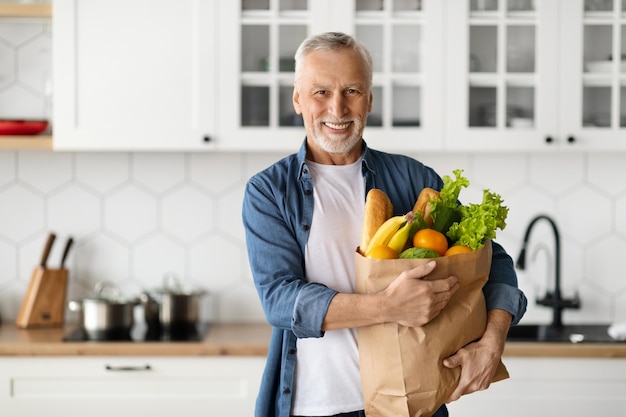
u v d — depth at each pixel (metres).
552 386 2.99
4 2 3.28
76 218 3.56
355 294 1.82
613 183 3.53
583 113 3.19
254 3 3.17
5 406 3.00
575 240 3.53
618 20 3.17
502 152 3.46
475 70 3.18
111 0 3.15
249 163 3.56
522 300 1.97
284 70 3.18
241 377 3.01
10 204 3.54
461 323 1.83
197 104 3.17
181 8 3.16
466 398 3.01
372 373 1.87
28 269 3.55
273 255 2.01
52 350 2.98
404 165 2.17
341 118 1.95
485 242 1.88
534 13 3.18
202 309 3.56
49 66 3.53
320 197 2.06
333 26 3.16
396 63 3.18
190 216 3.56
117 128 3.17
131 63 3.16
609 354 2.97
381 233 1.83
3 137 3.20
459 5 3.15
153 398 3.01
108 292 3.55
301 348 2.02
